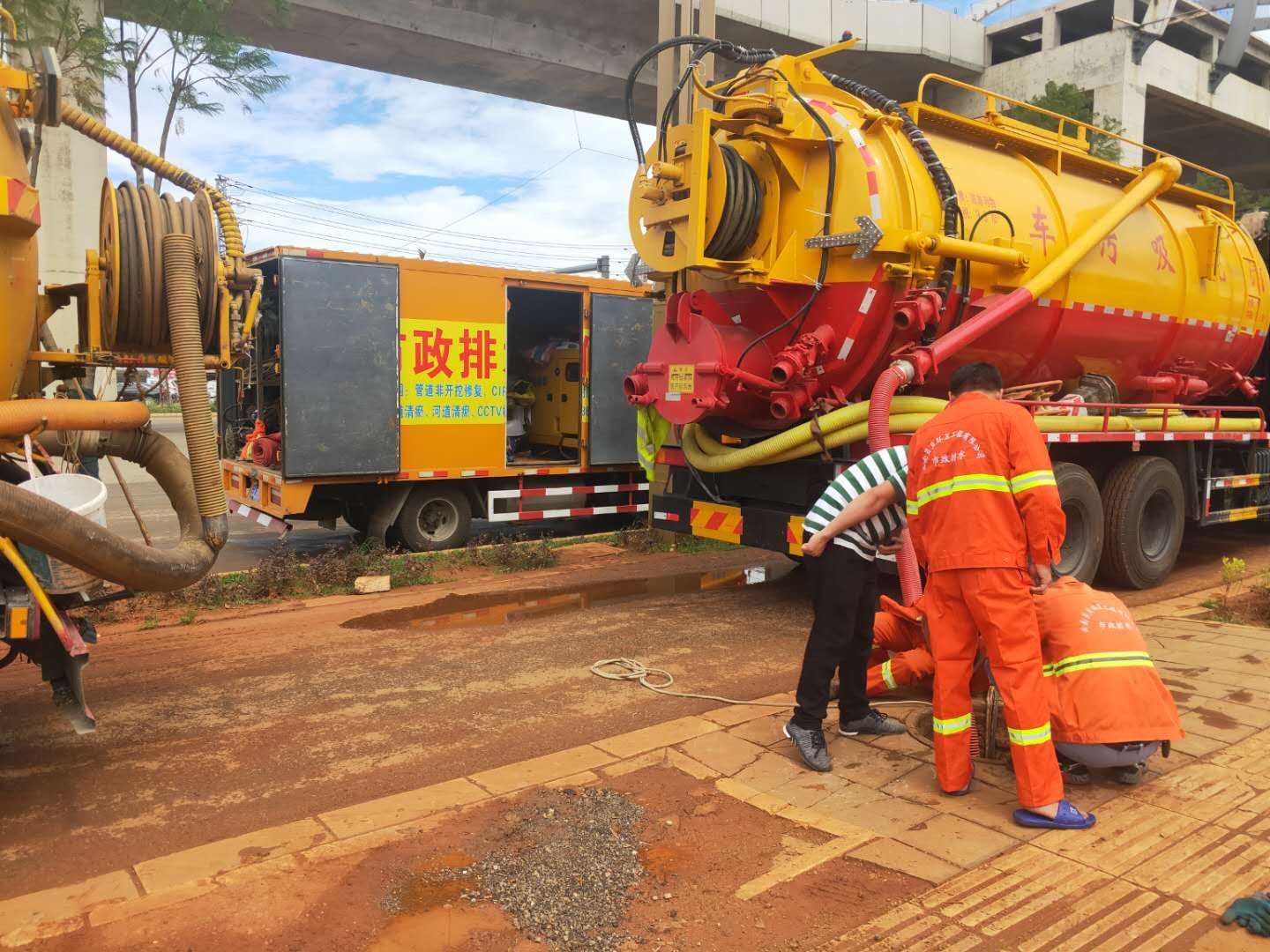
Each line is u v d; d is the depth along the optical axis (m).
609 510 11.08
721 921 2.96
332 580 8.23
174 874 3.22
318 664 5.91
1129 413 8.45
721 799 3.86
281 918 2.95
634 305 11.01
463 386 9.77
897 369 6.12
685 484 8.02
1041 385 6.90
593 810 3.72
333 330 8.92
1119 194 8.19
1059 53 31.28
